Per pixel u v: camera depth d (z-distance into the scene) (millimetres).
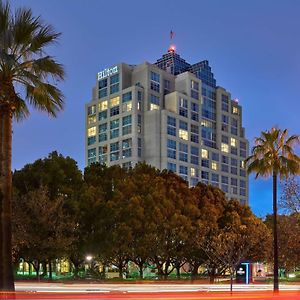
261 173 42531
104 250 60344
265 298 34188
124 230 60312
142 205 64625
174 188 73438
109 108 157375
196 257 68125
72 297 31781
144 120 151000
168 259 66812
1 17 18750
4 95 18953
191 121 158125
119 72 156750
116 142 153250
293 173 42125
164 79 159875
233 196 171000
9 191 18828
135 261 65312
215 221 70312
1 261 18422
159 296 33469
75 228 58844
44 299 29828
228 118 174125
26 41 19094
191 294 36312
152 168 76250
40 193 55656
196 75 168000
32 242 54594
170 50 187375
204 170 160125
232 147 174250
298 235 56188
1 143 18891
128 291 38500
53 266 83500
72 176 63344
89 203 61344
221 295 36469
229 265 57594
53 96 19969
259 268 90250
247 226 70750
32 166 61562
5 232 18562
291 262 57344
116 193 64625
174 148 150125
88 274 66562
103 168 71375
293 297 35344
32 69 19578
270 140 42375
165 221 65625
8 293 18297
